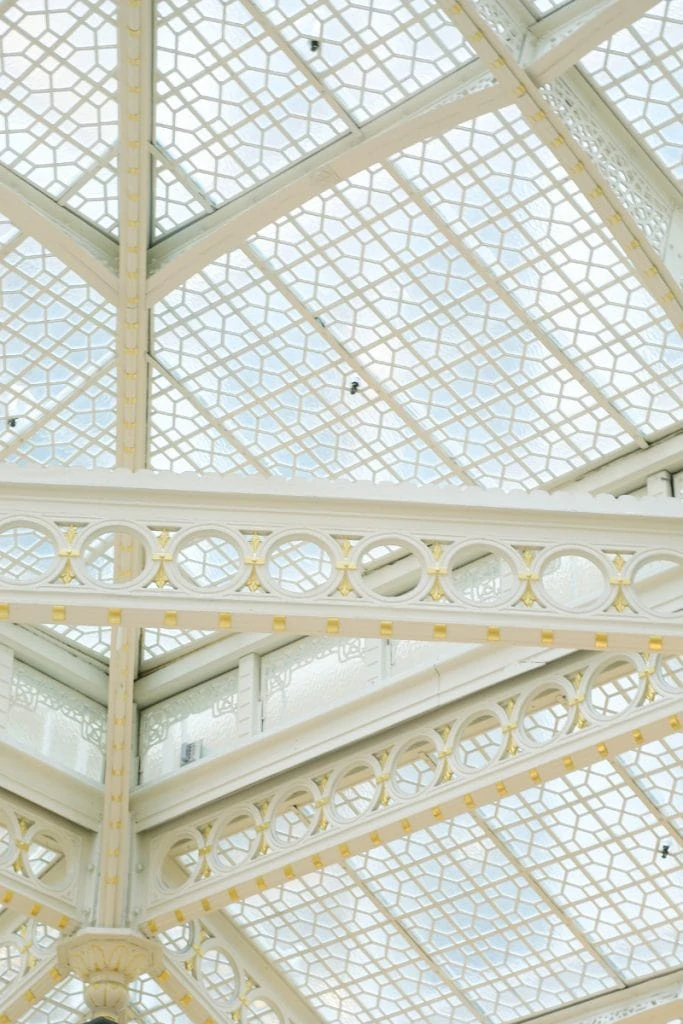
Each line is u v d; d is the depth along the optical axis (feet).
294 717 54.54
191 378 52.47
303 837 52.03
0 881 52.65
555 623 36.19
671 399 50.83
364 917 60.54
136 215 47.50
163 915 53.52
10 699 56.44
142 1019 62.44
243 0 44.86
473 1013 62.03
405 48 45.19
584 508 37.11
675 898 57.77
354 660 54.75
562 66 43.21
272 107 46.60
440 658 51.19
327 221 48.85
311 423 53.01
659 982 59.62
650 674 47.01
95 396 52.75
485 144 46.91
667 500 37.27
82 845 55.26
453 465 53.11
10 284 50.08
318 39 45.37
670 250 46.47
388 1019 62.95
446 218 48.34
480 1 42.70
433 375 51.42
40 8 44.98
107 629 58.75
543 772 48.11
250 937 61.26
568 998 60.90
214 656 57.82
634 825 56.59
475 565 53.78
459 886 59.31
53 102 46.65
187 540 36.88
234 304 50.80
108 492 36.99
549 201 47.57
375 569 54.95
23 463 53.93
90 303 50.72
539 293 49.37
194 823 55.01
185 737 57.62
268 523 36.94
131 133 46.62
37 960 54.29
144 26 44.98
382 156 45.73
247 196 48.16
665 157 46.73
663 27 44.27
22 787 54.13
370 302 50.31
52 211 48.37
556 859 57.93
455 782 49.60
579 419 51.72
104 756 58.39
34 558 55.77
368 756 52.13
